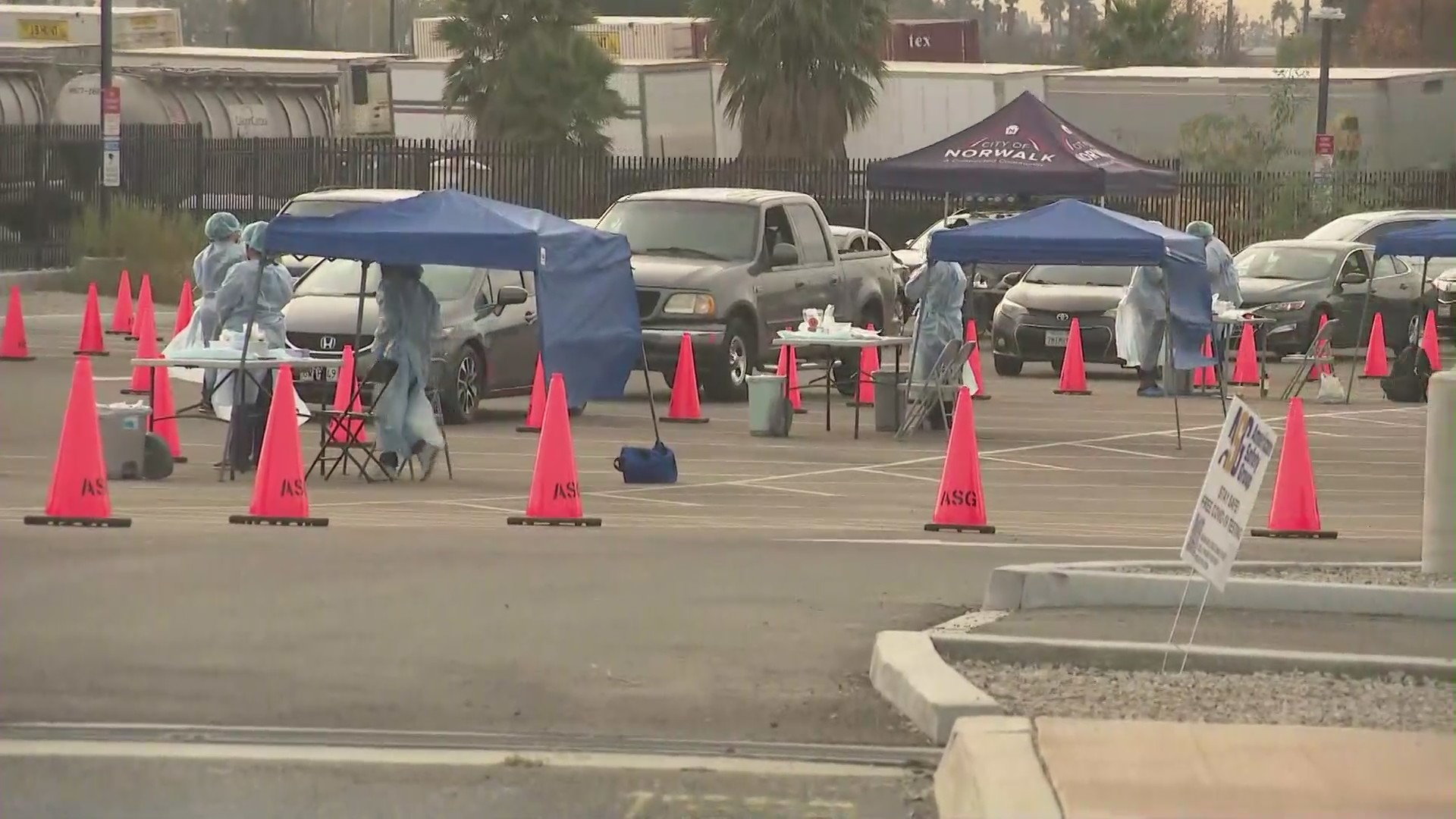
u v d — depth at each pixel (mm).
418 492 38469
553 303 39625
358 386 41688
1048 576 26000
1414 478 45969
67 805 17359
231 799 17625
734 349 58469
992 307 86562
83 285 91812
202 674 21969
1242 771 17375
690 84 125312
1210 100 113438
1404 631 24625
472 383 50938
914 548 31922
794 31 119938
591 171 108062
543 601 26328
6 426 46688
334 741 19547
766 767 18953
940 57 160000
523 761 18969
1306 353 74688
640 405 57656
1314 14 107688
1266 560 30672
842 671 22812
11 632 23766
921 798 18125
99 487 31906
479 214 39500
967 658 22688
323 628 24375
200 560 28641
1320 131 108938
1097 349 68750
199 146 105625
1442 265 90625
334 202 60656
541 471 34031
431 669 22469
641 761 19078
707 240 59969
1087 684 21531
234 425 39656
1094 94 115625
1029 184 72750
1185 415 59125
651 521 35094
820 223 63250
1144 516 38000
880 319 65562
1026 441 51500
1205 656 22406
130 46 139125
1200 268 56562
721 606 26266
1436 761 17828
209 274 46844
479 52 127000
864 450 48156
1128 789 16734
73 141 101562
